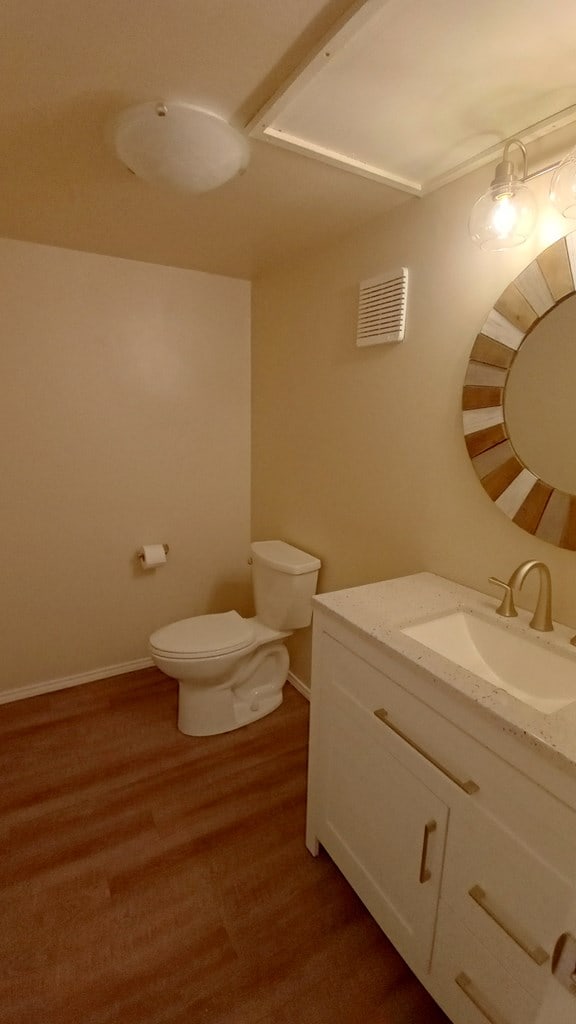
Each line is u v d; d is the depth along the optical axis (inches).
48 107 41.8
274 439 94.3
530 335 46.0
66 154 49.6
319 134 45.5
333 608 49.2
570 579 45.4
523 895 31.9
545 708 41.5
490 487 50.7
